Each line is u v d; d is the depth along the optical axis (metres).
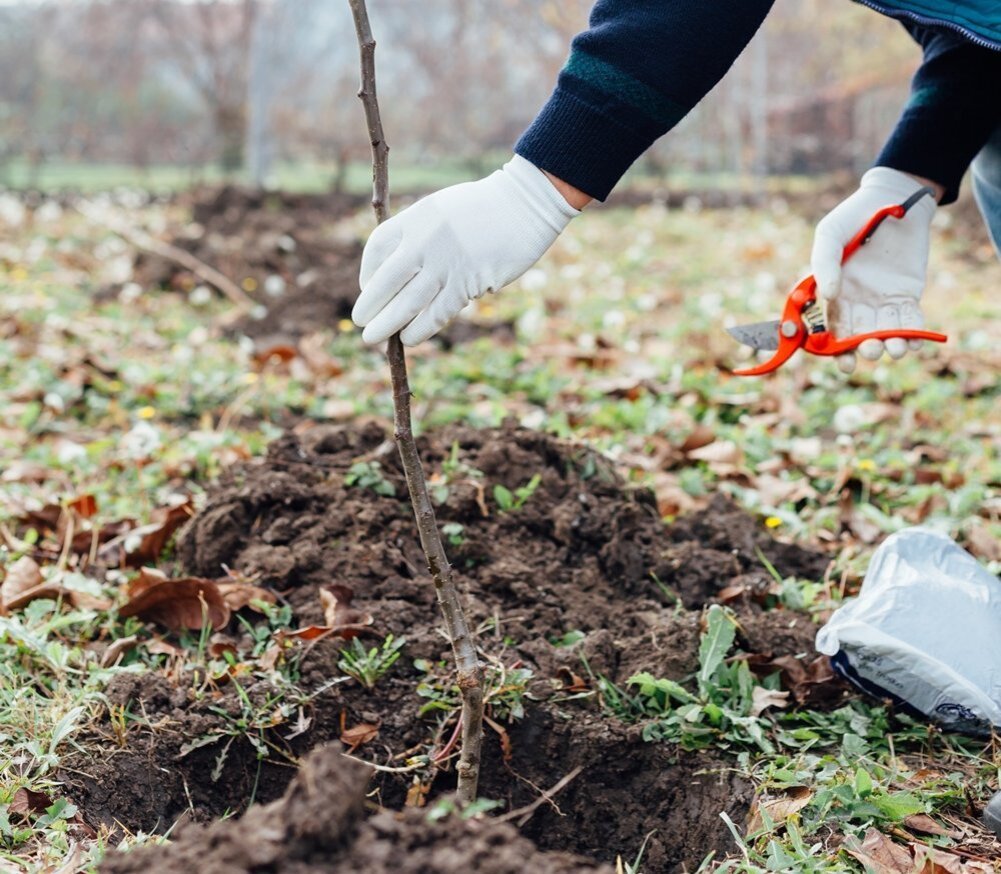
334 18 21.52
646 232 11.01
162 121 21.00
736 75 16.44
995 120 2.47
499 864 1.40
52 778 2.12
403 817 1.48
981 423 4.43
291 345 5.67
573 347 5.50
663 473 3.69
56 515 3.27
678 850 2.18
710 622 2.46
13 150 18.80
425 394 4.64
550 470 3.06
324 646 2.46
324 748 1.45
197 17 21.09
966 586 2.42
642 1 1.93
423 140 21.25
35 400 4.54
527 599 2.70
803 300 2.38
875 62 16.72
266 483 2.95
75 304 6.52
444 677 2.38
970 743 2.30
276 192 11.02
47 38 21.20
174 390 4.75
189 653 2.59
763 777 2.15
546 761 2.31
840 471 3.67
